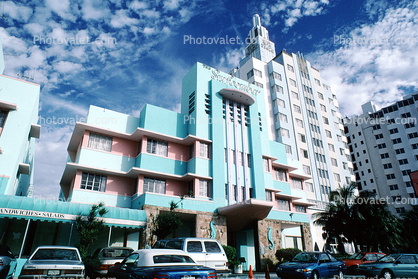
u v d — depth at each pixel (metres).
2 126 19.08
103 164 23.19
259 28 69.62
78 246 15.97
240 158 27.81
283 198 31.36
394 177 65.44
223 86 29.78
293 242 31.81
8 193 18.06
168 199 21.33
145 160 23.72
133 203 22.48
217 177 24.98
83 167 21.56
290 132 44.53
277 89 46.88
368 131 72.94
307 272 12.52
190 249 11.01
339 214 27.73
